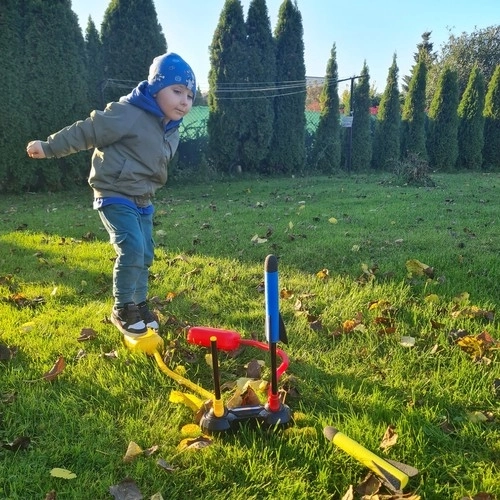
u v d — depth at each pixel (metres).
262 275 4.43
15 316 3.54
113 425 2.26
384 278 4.23
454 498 1.87
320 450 2.09
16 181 12.43
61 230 6.89
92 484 1.90
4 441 2.14
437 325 3.24
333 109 19.62
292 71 18.02
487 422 2.29
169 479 1.95
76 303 3.84
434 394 2.50
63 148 2.77
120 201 2.91
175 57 2.89
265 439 2.17
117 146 2.87
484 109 23.23
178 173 15.82
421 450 2.09
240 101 17.02
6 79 11.81
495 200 9.98
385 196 10.66
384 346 3.04
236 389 2.54
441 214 7.80
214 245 5.64
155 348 2.91
